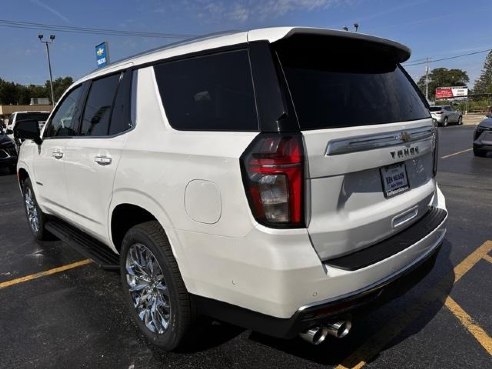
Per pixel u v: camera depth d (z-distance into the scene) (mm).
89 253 3900
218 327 3414
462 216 6477
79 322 3557
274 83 2371
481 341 3215
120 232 3514
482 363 2961
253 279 2348
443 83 114188
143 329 3221
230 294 2486
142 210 3135
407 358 3021
